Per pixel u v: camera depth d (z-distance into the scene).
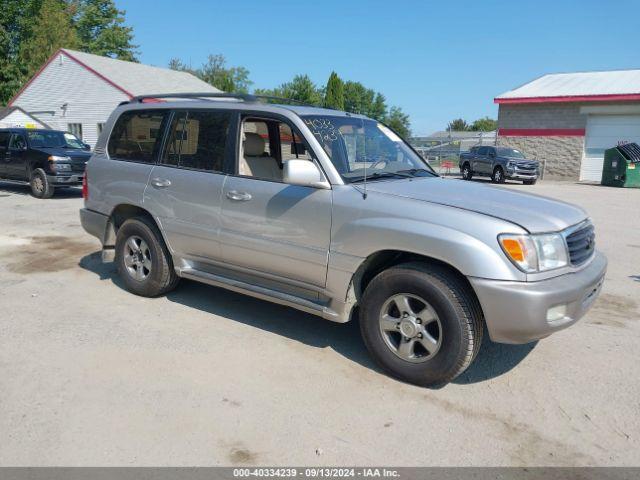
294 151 5.36
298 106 4.90
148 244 5.50
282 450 3.13
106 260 6.00
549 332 3.62
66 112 32.31
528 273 3.54
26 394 3.67
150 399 3.64
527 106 26.91
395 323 3.95
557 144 26.50
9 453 3.04
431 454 3.14
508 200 4.15
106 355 4.29
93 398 3.64
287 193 4.39
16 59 40.94
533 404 3.72
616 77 27.41
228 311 5.35
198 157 5.07
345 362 4.28
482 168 25.41
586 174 26.22
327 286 4.25
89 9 49.62
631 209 14.10
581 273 3.86
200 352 4.39
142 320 5.05
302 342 4.64
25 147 14.38
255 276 4.77
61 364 4.12
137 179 5.48
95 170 5.92
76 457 3.02
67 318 5.07
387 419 3.49
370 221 3.96
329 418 3.48
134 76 32.56
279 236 4.45
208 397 3.69
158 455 3.06
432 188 4.33
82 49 48.78
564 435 3.36
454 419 3.51
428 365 3.83
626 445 3.27
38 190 14.09
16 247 8.02
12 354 4.27
